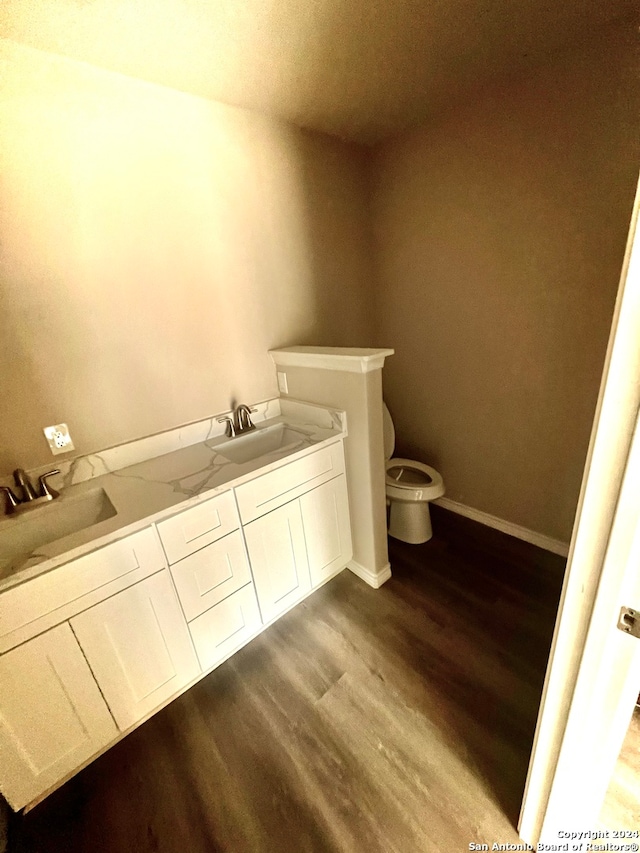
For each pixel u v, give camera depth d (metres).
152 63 1.31
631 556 0.59
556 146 1.54
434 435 2.46
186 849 1.05
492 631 1.61
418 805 1.09
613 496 0.57
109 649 1.19
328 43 1.29
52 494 1.38
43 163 1.26
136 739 1.33
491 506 2.29
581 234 1.57
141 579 1.23
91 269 1.41
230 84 1.47
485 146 1.74
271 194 1.85
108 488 1.43
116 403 1.56
